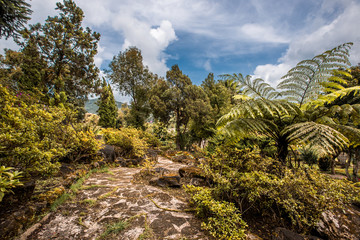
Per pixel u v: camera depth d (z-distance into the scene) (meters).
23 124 2.22
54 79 13.93
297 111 3.02
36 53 13.60
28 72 10.45
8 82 7.75
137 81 21.62
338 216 2.01
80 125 6.50
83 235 1.88
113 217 2.26
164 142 18.00
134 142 7.16
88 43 15.94
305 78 3.29
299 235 1.90
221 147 3.41
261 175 2.29
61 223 2.07
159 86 17.69
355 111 2.64
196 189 2.51
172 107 16.59
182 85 17.33
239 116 3.63
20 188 2.24
